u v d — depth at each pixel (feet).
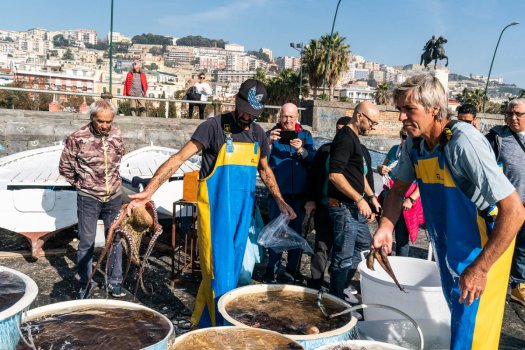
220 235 9.96
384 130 47.88
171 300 13.39
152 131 34.01
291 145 14.93
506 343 12.07
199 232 10.21
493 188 6.49
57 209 16.40
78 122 31.94
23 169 19.51
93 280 14.37
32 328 6.84
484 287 6.77
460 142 6.70
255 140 10.48
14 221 16.03
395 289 8.87
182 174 20.10
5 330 5.93
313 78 147.84
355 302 13.52
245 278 12.62
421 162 7.57
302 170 15.14
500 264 7.22
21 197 15.98
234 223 10.09
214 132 9.98
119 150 13.47
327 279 16.20
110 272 13.19
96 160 12.92
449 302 7.66
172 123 36.17
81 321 7.14
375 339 9.12
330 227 13.88
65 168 12.98
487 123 55.06
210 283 10.05
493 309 7.23
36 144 29.94
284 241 12.50
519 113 14.52
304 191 15.15
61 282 14.44
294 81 144.97
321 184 13.52
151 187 9.08
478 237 7.12
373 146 46.88
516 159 14.65
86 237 12.98
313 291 9.78
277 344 7.14
